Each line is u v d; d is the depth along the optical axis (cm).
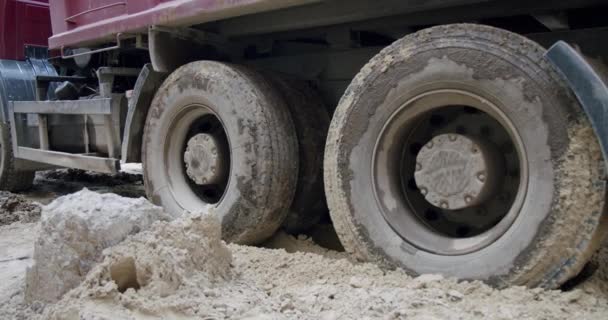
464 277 240
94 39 441
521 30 303
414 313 207
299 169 346
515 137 230
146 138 394
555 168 216
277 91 345
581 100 206
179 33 372
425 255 253
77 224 242
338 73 361
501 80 228
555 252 216
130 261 227
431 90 250
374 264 268
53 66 643
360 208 271
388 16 316
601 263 248
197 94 355
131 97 400
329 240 368
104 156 475
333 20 315
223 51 400
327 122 359
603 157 205
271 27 344
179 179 385
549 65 219
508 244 229
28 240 421
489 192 244
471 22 298
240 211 333
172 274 224
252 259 296
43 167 649
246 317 211
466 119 262
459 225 266
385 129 265
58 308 215
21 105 569
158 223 244
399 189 273
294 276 269
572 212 212
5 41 619
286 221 357
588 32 262
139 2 385
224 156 360
